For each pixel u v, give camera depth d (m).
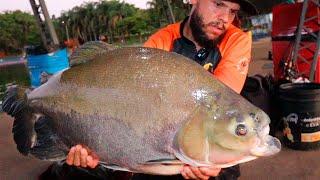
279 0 3.76
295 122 1.98
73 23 30.75
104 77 0.77
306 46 2.81
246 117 0.71
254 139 0.71
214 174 0.77
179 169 0.76
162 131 0.73
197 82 0.73
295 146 1.99
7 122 2.83
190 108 0.72
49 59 3.45
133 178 1.18
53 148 0.83
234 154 0.71
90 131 0.78
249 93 2.04
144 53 0.76
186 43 1.09
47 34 3.95
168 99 0.73
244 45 1.04
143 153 0.75
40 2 3.89
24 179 1.84
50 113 0.82
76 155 0.80
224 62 1.01
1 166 2.01
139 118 0.74
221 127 0.71
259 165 1.83
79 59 0.80
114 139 0.76
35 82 3.52
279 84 2.31
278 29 2.91
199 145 0.72
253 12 1.03
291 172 1.74
